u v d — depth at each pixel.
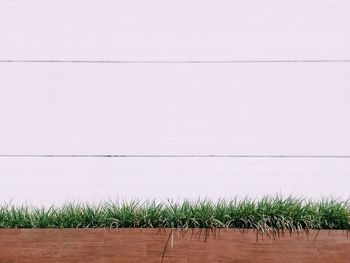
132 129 3.30
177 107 3.32
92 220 2.69
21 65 3.35
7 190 3.26
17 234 2.62
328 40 3.35
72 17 3.39
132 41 3.38
